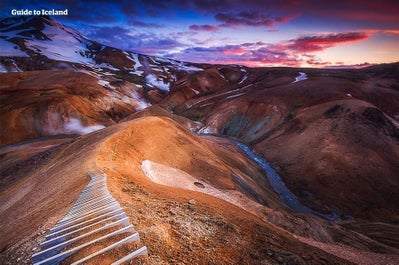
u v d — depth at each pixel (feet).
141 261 21.26
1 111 309.42
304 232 81.51
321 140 264.31
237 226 39.68
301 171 236.84
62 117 331.36
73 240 22.94
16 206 73.31
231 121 401.90
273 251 33.45
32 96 357.00
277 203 158.10
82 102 379.35
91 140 130.31
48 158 157.38
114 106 436.76
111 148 90.99
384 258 70.33
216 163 142.51
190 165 128.36
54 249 21.89
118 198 38.96
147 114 396.16
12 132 293.43
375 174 218.38
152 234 26.99
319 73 647.97
